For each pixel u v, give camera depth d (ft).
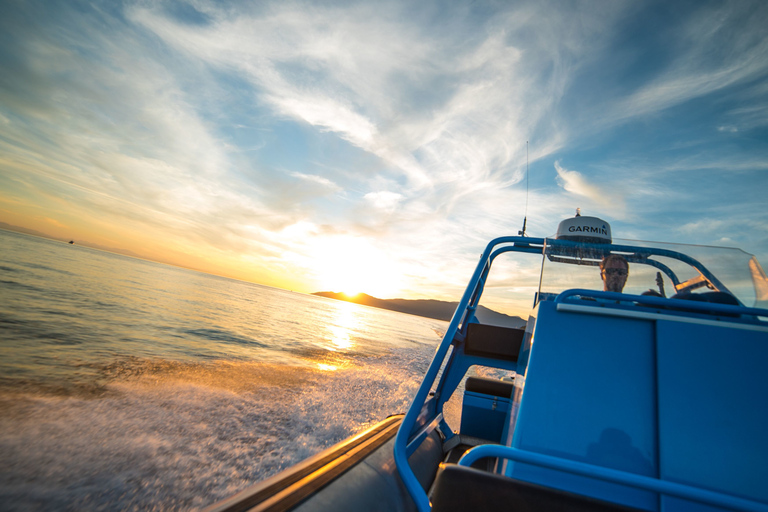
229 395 17.74
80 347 23.89
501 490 3.45
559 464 3.64
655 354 4.24
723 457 3.62
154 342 30.01
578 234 8.13
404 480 6.02
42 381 15.74
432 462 8.96
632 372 4.22
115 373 18.92
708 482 3.55
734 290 5.21
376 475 6.19
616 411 4.06
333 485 5.37
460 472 3.59
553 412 4.19
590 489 3.84
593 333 4.53
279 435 13.58
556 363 4.45
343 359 37.86
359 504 5.20
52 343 23.61
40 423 11.33
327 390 22.34
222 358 27.84
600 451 3.92
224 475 10.01
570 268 5.88
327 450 6.53
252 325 56.70
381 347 58.39
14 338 22.99
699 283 5.39
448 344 7.22
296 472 5.40
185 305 67.67
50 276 66.80
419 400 6.70
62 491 8.05
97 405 13.73
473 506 3.43
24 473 8.45
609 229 8.24
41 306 36.32
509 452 3.79
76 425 11.61
